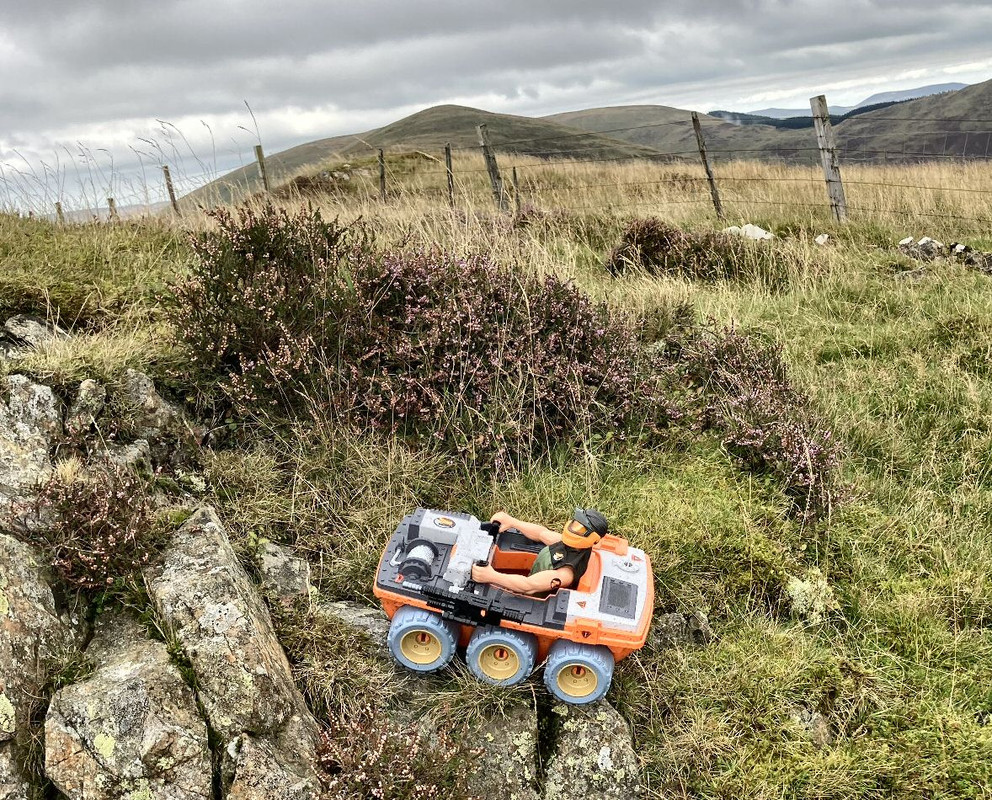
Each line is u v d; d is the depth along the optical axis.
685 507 1.18
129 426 1.13
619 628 0.88
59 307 1.34
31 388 1.07
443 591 0.90
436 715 0.91
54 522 0.93
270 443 1.22
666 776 0.90
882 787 0.88
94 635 0.87
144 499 0.99
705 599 1.08
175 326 1.30
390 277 1.37
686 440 1.34
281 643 0.94
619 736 0.90
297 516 1.13
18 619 0.82
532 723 0.90
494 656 0.94
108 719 0.76
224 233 1.40
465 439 1.24
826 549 1.17
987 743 0.90
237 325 1.26
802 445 1.26
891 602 1.09
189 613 0.86
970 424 1.40
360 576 1.08
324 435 1.21
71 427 1.06
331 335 1.29
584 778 0.87
